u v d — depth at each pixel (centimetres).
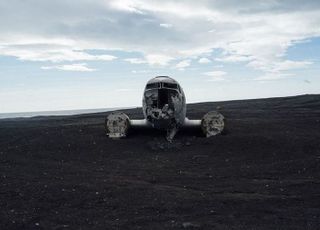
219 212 928
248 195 1079
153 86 2097
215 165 1551
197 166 1539
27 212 940
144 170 1466
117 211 943
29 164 1566
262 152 1723
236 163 1575
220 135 2050
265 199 1033
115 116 2125
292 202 1003
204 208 959
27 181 1242
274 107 4819
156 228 824
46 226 848
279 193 1098
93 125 2542
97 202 1016
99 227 838
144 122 2180
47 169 1466
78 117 4441
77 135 2191
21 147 1938
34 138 2172
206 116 2089
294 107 4622
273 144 1819
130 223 859
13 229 836
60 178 1298
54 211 947
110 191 1118
